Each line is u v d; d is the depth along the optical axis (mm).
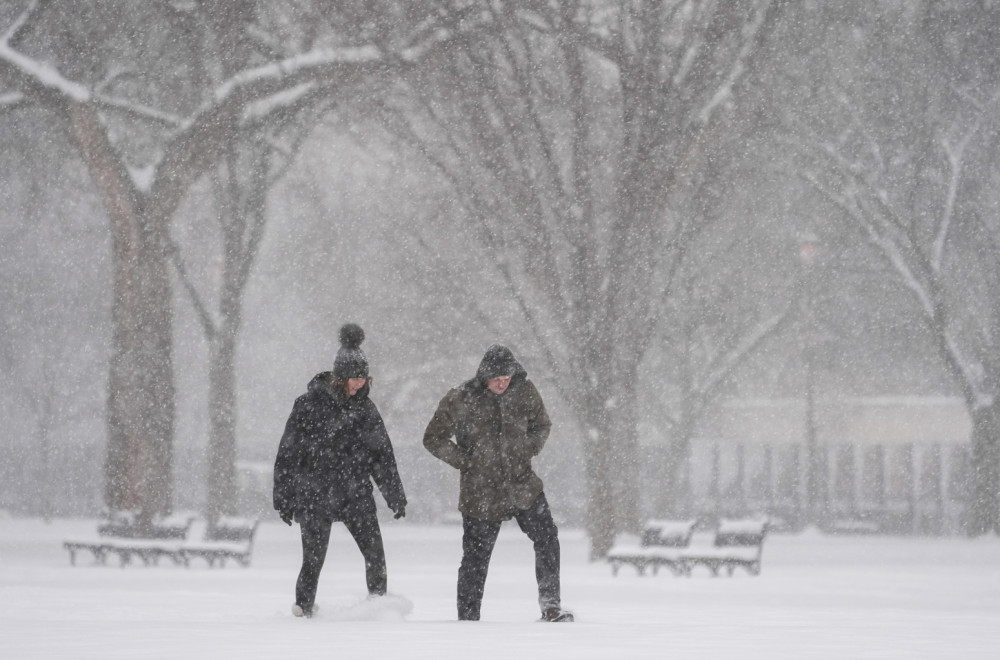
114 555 100500
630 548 83062
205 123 103938
